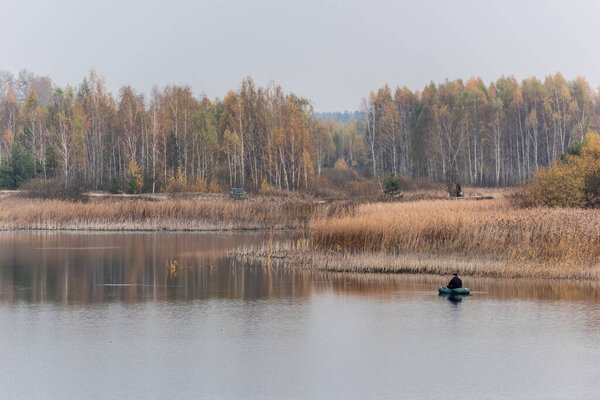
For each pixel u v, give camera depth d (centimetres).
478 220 5400
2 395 2512
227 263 5900
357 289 4588
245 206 9456
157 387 2597
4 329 3475
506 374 2741
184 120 14962
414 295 4359
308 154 13975
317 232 5856
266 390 2562
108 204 9731
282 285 4766
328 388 2583
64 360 2931
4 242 7600
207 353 3036
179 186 12950
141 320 3684
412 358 2964
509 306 3997
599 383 2634
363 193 12256
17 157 13800
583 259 4944
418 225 5488
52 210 9431
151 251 6769
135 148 14288
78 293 4509
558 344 3175
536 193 7594
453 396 2498
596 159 8050
